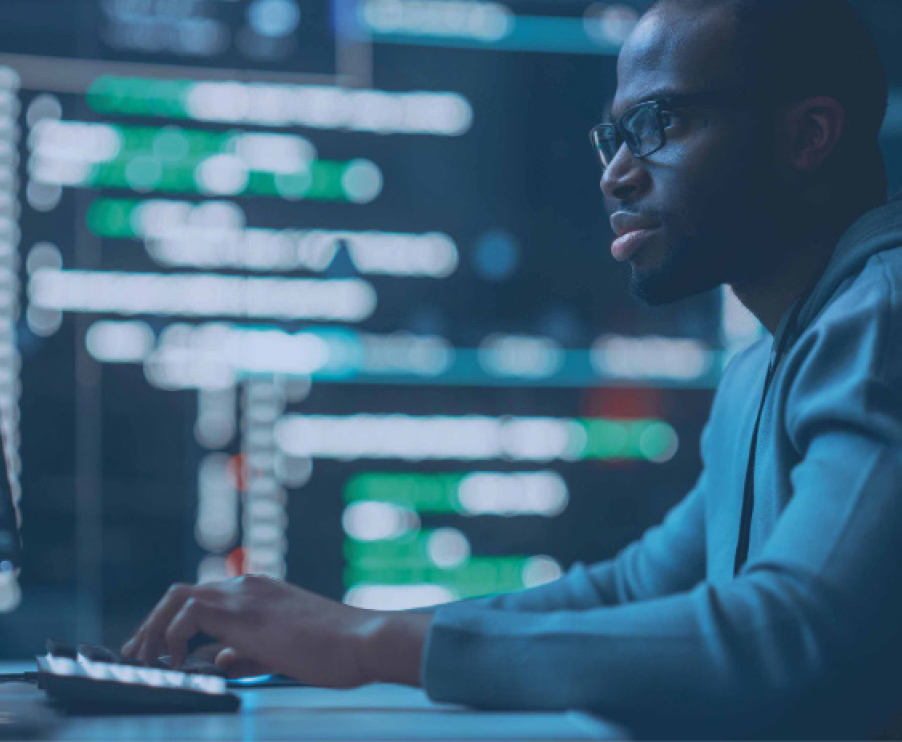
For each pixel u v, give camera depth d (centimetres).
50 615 350
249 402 366
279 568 364
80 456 355
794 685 54
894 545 57
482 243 382
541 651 56
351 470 370
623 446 383
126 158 359
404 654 61
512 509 376
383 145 377
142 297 361
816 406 63
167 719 56
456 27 382
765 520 74
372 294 375
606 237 387
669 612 56
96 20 314
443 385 376
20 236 350
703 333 386
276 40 317
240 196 368
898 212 73
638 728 55
